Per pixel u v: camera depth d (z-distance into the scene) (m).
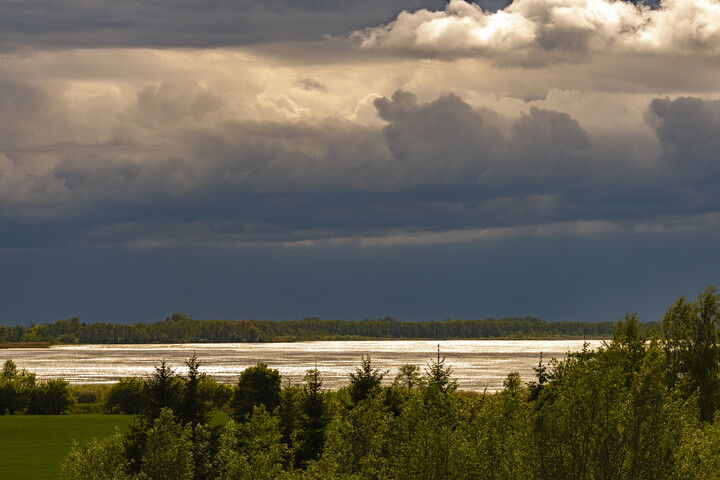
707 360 106.81
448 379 119.06
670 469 58.56
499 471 68.00
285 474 83.81
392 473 81.94
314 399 120.50
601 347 84.75
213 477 88.56
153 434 81.19
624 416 59.75
